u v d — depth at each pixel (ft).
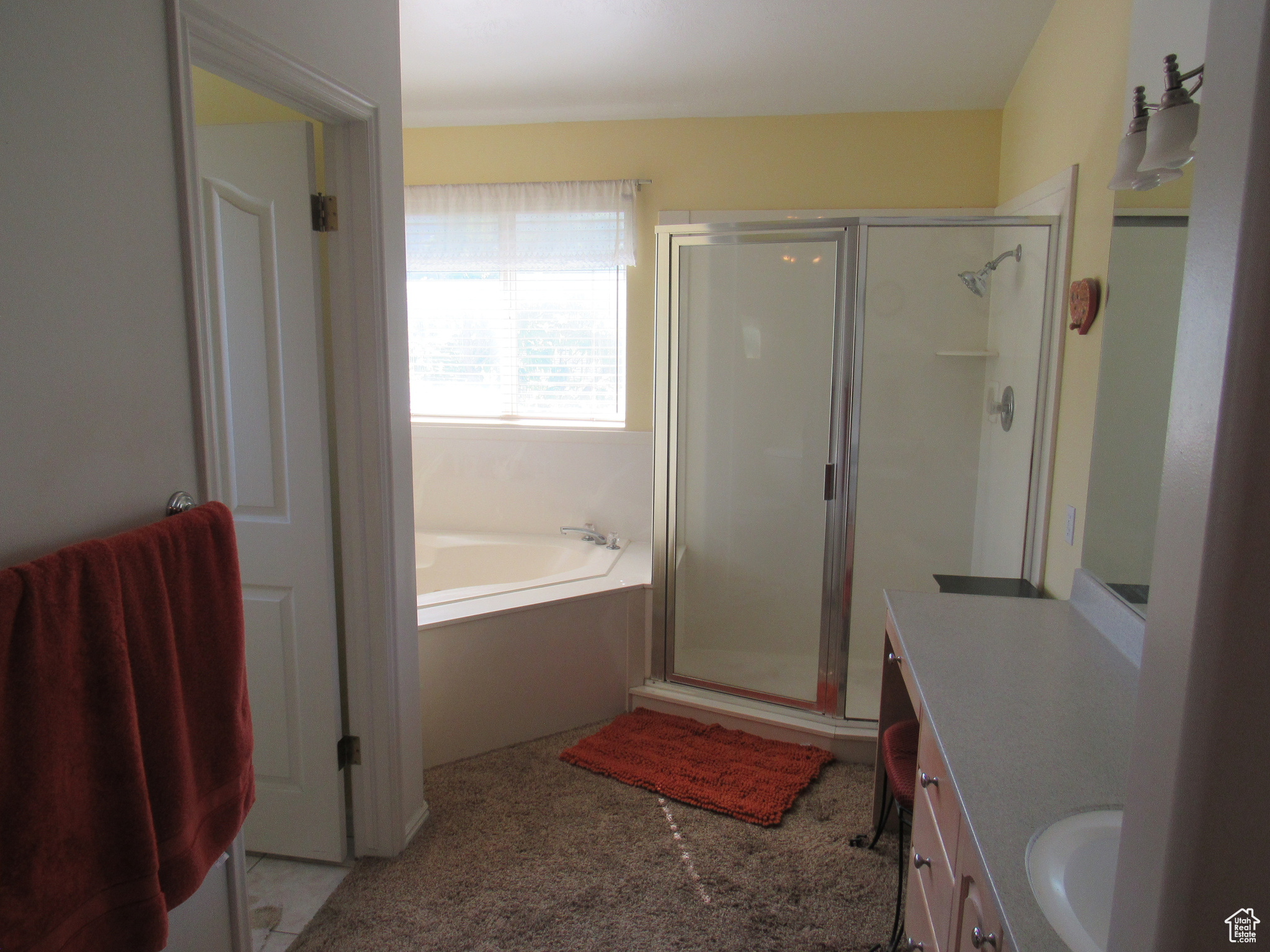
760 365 9.77
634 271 11.89
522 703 9.55
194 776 4.02
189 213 4.11
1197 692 1.95
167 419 4.04
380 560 6.88
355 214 6.43
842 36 9.45
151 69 3.85
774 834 7.75
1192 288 2.05
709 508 10.20
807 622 9.95
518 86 10.80
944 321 9.26
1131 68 6.57
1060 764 4.10
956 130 10.69
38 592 3.05
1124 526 6.02
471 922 6.53
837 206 11.10
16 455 3.20
